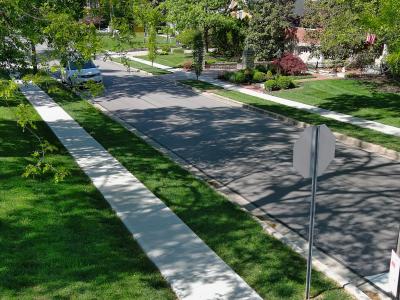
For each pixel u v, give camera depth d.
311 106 20.66
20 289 6.08
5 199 9.29
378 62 29.33
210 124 17.81
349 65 29.20
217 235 8.10
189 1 39.25
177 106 21.61
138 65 38.38
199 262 7.15
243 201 10.08
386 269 7.09
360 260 7.39
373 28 17.19
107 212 9.12
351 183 11.08
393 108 19.55
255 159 13.19
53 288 6.15
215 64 36.34
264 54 36.72
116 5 11.98
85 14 12.07
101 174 11.49
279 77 25.53
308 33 30.50
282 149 14.18
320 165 5.77
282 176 11.66
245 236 8.08
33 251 7.17
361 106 20.17
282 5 35.78
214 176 11.83
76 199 9.65
